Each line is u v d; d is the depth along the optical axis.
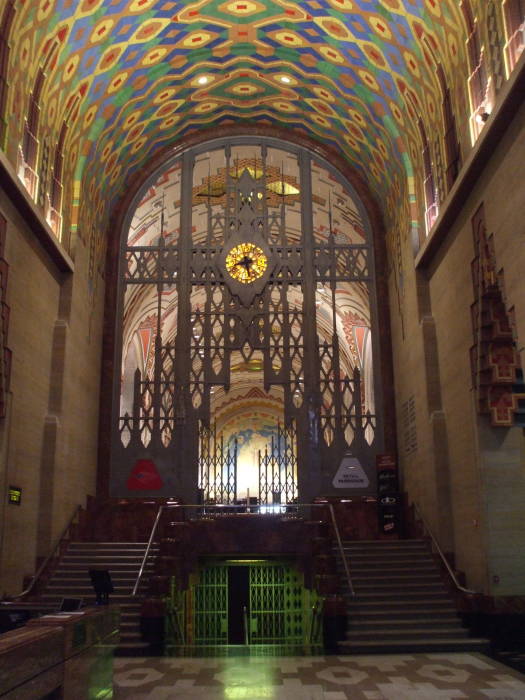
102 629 7.55
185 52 16.67
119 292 19.47
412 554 15.16
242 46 16.98
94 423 18.09
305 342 19.16
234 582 17.84
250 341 19.09
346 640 12.30
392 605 13.34
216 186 22.72
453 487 14.47
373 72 16.05
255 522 15.09
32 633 4.84
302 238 19.94
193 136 20.47
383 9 13.81
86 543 15.46
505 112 9.91
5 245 12.20
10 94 12.12
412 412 16.94
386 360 19.16
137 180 20.20
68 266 15.62
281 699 8.45
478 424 13.00
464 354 13.57
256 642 16.84
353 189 20.48
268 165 22.28
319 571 13.14
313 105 19.00
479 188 11.82
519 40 9.84
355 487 18.16
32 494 13.83
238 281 19.47
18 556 12.97
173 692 8.88
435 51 13.52
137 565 14.64
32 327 13.88
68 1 12.65
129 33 14.84
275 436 41.88
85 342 17.27
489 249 11.38
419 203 16.56
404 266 17.67
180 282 19.47
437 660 11.17
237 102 19.53
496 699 8.33
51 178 14.95
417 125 15.87
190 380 18.81
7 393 12.37
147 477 18.08
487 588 12.48
